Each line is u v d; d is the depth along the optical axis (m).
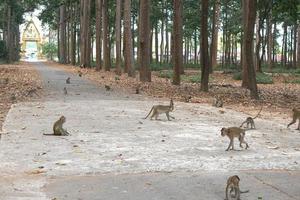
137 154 9.52
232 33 60.25
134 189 7.29
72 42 68.00
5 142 10.48
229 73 46.75
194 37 75.00
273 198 6.96
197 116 15.10
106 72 44.00
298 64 61.56
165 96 21.98
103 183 7.58
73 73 42.25
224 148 10.27
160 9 60.09
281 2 34.50
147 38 30.67
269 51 60.97
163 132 12.00
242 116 15.53
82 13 57.16
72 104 17.58
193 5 60.84
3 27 82.25
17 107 16.50
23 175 7.97
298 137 11.88
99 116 14.55
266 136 11.88
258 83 35.34
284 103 20.94
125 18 36.41
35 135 11.30
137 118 14.30
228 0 59.38
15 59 87.94
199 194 7.07
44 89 24.39
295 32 64.69
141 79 30.97
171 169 8.44
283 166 8.83
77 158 9.12
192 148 10.18
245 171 8.41
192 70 55.91
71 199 6.80
